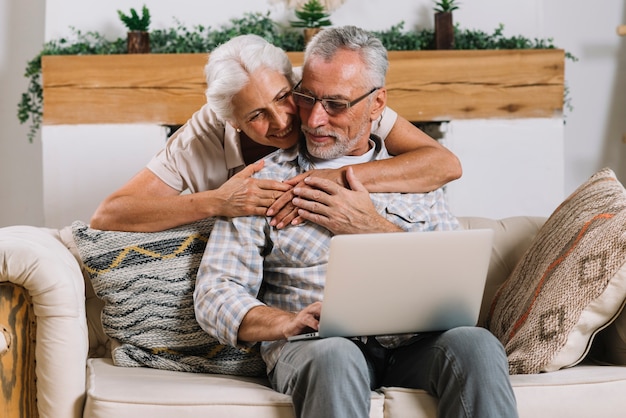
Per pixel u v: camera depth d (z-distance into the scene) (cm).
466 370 173
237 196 207
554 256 207
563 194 371
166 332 214
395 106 360
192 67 353
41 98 372
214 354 213
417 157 219
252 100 207
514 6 379
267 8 374
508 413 171
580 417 180
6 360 189
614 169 403
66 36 367
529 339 193
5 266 188
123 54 354
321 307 180
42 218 390
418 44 367
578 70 399
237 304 196
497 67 362
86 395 191
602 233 195
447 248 174
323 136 207
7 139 388
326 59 203
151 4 371
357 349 176
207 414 176
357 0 377
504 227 248
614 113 401
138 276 216
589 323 190
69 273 195
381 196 214
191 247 218
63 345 190
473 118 363
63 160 357
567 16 397
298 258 206
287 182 209
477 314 187
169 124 355
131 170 357
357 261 171
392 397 181
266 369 214
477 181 367
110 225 220
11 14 382
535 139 367
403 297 178
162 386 186
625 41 399
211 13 373
